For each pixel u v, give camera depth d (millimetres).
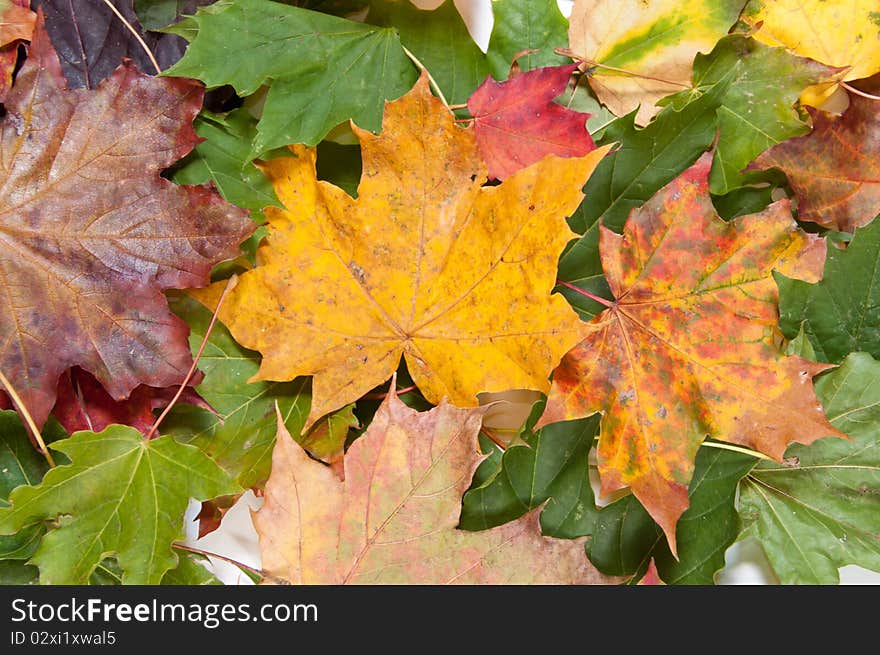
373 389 637
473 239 602
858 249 644
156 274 602
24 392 601
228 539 659
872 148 636
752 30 655
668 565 635
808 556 650
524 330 595
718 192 646
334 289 611
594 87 654
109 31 627
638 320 609
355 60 629
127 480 598
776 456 607
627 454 608
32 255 601
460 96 646
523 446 622
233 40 611
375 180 604
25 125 597
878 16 646
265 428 629
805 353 636
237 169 632
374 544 597
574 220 635
